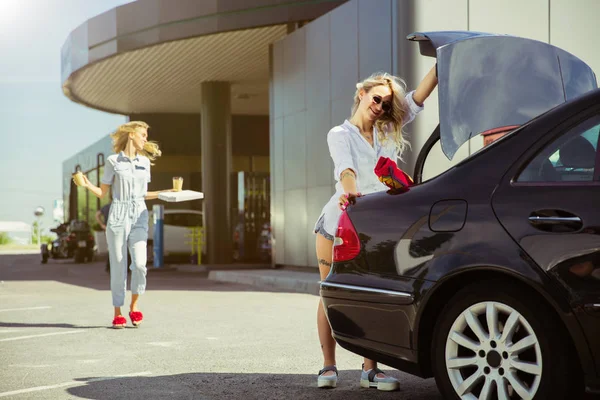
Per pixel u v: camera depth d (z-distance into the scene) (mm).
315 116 16250
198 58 21203
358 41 14328
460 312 3783
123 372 5574
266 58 21281
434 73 4828
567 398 3463
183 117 31109
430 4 12680
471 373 3869
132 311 8133
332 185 15555
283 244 17969
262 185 23766
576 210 3469
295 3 17516
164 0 19234
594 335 3346
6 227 74438
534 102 4824
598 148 3543
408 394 4734
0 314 9422
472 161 3971
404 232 4051
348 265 4301
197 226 25125
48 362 6004
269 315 9164
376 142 4871
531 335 3535
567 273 3420
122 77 23719
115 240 8008
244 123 31344
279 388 4977
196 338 7246
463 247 3779
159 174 31328
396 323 4039
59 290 13531
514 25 13008
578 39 13344
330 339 5004
